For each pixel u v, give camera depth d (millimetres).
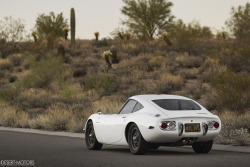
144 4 71375
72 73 50594
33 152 15047
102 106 30516
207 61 47312
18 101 40125
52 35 66062
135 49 60875
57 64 49469
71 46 65750
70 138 21484
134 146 14422
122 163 12008
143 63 51906
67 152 15203
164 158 13141
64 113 29469
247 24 51812
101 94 41250
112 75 47844
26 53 63844
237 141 16906
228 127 19531
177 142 13844
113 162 12250
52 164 11906
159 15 70562
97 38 72688
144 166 11336
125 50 61250
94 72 50938
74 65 54719
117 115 15492
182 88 40188
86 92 42625
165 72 47031
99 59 58188
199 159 12797
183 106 14523
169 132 13547
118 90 42875
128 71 49312
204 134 13898
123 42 68188
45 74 48156
